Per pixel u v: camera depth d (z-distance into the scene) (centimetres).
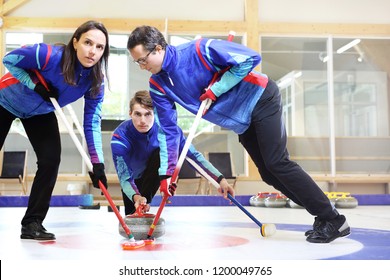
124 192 286
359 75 918
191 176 768
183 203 648
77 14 873
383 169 915
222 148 875
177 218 405
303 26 891
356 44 916
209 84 227
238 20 891
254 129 245
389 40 917
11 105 245
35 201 254
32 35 872
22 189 799
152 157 296
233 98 228
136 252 203
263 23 884
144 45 216
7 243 235
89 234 277
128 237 228
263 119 230
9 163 800
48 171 254
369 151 913
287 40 906
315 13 902
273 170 232
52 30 869
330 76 901
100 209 577
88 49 224
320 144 909
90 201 641
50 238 248
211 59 222
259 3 896
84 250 210
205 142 871
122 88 869
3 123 254
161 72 228
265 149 232
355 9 908
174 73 225
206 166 265
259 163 254
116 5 877
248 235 266
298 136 905
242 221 370
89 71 238
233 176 811
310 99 909
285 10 898
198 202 648
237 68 217
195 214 456
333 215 230
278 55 905
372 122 917
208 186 788
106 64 239
